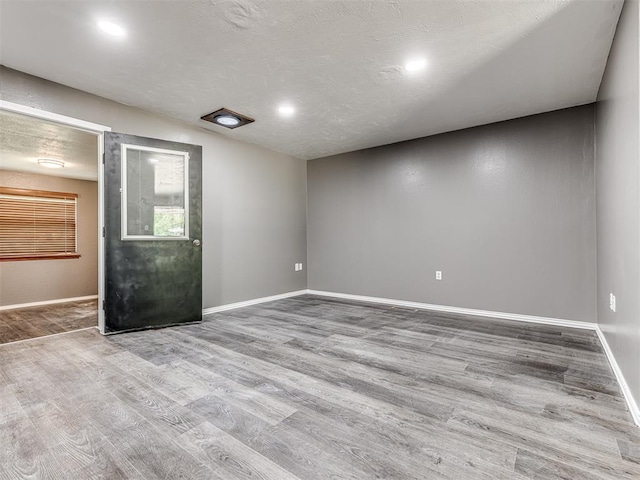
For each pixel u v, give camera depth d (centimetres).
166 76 268
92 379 212
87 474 128
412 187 439
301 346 277
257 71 261
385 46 228
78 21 199
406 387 201
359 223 493
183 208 350
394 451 141
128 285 317
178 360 245
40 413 172
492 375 218
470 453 140
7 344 284
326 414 171
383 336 305
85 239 554
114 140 308
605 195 263
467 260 396
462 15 196
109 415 170
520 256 362
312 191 550
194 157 355
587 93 301
